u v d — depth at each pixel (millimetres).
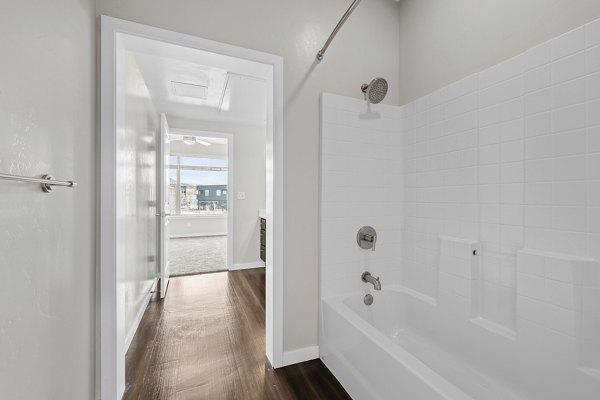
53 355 905
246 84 2730
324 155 1777
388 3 2061
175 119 3734
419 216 1891
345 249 1854
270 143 1729
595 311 1055
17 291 713
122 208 1521
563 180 1147
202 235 7312
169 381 1536
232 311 2471
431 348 1716
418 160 1898
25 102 747
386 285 2008
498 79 1398
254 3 1600
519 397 1251
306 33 1744
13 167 691
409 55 1994
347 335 1461
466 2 1587
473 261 1492
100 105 1279
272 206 1673
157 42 1401
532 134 1255
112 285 1305
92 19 1232
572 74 1120
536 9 1258
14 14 695
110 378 1305
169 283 3277
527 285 1239
